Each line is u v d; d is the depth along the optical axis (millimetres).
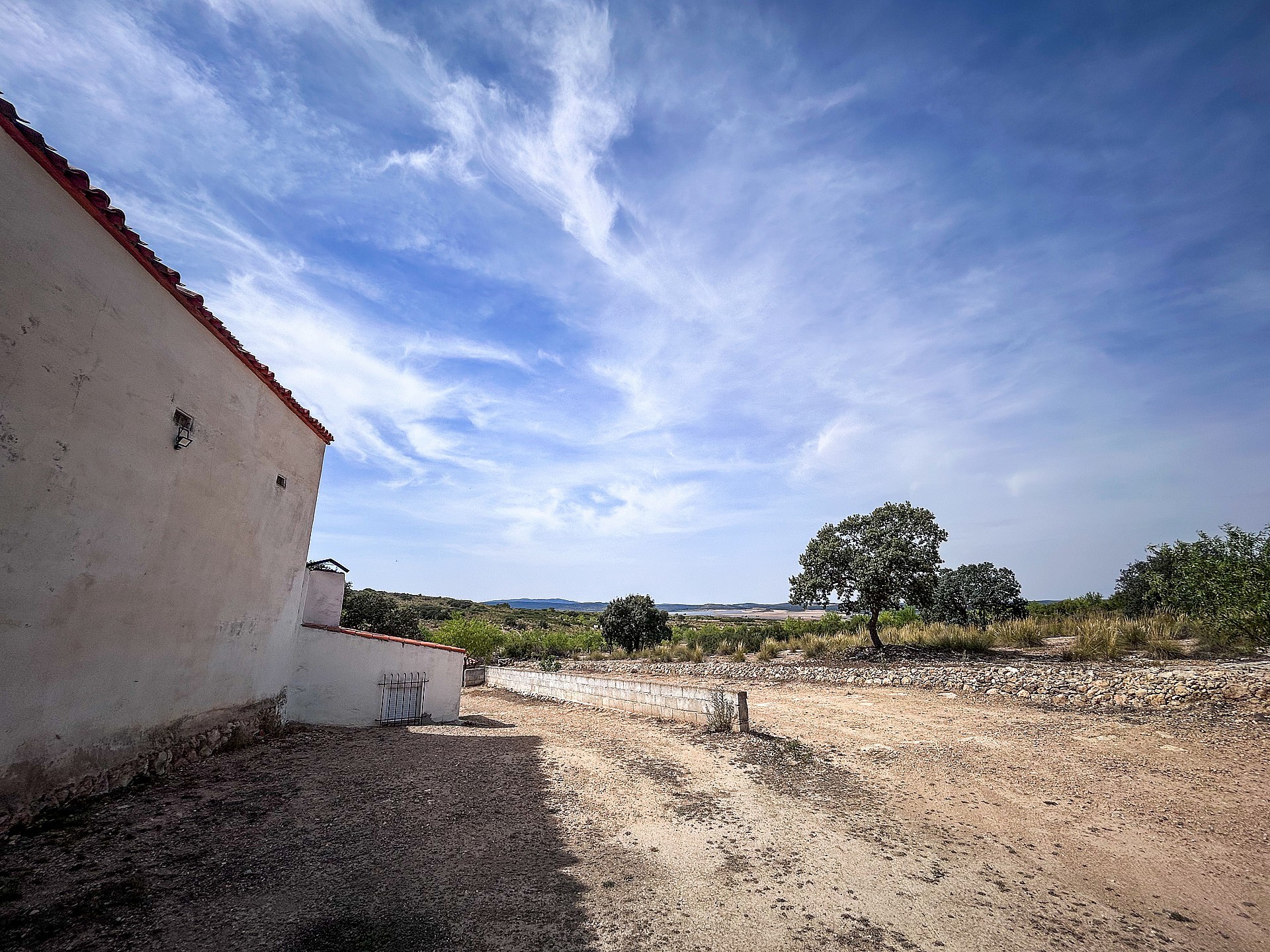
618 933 3469
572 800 5906
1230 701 8242
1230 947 3514
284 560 8555
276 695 8414
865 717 10008
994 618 19531
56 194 4176
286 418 8430
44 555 4230
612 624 27656
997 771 6766
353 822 4930
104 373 4750
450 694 11398
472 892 3865
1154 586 15656
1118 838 4953
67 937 2988
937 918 3771
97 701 4840
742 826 5344
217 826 4629
